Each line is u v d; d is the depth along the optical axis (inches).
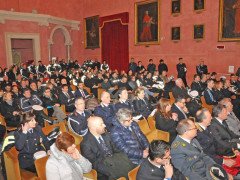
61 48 730.8
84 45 753.0
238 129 198.7
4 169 132.3
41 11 651.5
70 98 295.4
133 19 606.2
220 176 114.3
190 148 122.5
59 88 323.9
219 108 162.2
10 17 550.6
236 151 156.0
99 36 695.1
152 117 190.5
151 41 577.3
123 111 142.9
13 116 235.0
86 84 438.0
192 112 257.4
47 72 561.0
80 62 773.9
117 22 642.8
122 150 137.5
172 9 529.7
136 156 136.9
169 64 555.2
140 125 175.5
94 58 730.2
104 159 126.7
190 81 526.3
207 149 148.2
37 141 142.7
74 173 106.8
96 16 696.4
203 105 267.3
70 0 720.3
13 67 492.7
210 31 482.0
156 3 553.6
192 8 500.1
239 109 281.4
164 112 182.9
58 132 157.4
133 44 616.7
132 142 143.1
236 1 440.1
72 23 730.2
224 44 466.6
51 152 105.0
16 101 248.2
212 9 472.7
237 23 444.5
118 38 648.4
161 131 169.5
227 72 469.4
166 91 370.3
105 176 124.6
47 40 634.2
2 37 542.3
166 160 101.8
